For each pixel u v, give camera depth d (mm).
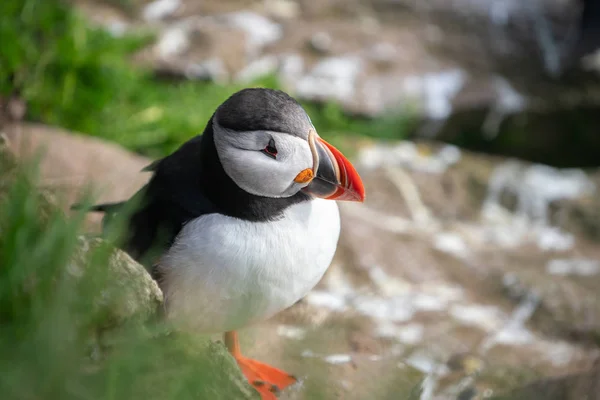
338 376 7461
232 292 6277
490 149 15180
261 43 15555
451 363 8633
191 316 6500
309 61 15281
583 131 15500
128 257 5586
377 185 12180
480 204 12305
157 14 16016
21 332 4504
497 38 16656
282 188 6160
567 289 10203
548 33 16844
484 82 15672
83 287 4832
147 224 6691
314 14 16719
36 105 11828
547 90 15773
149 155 12211
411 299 9805
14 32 11984
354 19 16734
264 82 13883
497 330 9414
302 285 6516
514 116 15406
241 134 6086
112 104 12484
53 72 12195
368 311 9391
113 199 9617
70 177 9719
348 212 11195
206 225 6293
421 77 15438
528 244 11539
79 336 4691
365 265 10203
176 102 13172
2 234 4824
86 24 13250
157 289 5574
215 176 6305
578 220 12086
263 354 7742
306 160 6090
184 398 4727
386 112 14523
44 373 4305
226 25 15820
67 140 10391
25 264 4645
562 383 6758
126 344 4754
